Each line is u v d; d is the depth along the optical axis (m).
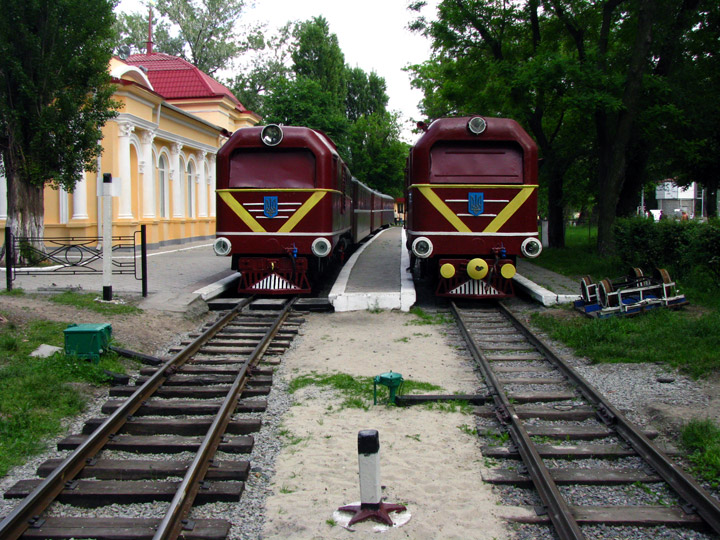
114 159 22.45
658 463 5.14
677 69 18.92
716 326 9.05
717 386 7.15
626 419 5.95
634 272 11.89
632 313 10.66
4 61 15.86
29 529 4.29
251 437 5.89
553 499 4.49
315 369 8.49
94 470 5.14
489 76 21.23
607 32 18.91
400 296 12.66
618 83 17.23
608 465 5.33
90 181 22.67
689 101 18.28
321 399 7.19
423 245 12.66
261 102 51.19
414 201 13.00
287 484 5.08
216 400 7.04
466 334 10.06
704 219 14.16
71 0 16.27
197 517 4.53
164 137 26.47
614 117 18.44
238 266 14.00
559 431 5.97
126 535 4.20
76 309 11.01
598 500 4.74
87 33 16.91
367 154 60.81
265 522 4.48
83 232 22.53
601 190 18.89
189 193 30.77
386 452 5.67
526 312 12.30
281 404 7.03
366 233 29.20
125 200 22.91
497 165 12.61
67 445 5.76
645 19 16.75
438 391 7.39
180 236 29.00
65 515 4.58
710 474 4.94
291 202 13.54
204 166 31.98
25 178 16.61
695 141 19.14
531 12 20.84
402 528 4.38
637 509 4.54
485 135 12.55
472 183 12.55
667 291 11.23
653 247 14.12
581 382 7.18
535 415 6.43
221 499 4.77
